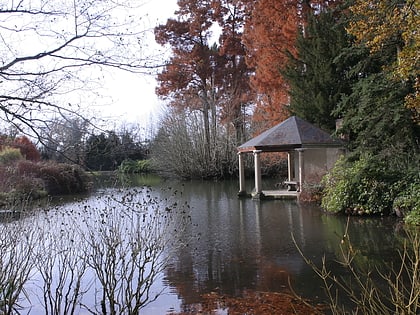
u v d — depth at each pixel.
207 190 22.72
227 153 31.73
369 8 10.46
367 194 11.81
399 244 7.81
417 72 9.41
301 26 23.64
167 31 28.86
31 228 6.55
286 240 8.72
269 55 25.08
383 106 11.30
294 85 22.39
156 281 6.00
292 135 16.92
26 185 17.55
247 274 6.32
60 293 4.30
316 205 14.42
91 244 6.70
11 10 4.02
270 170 31.42
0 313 3.92
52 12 4.12
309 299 5.18
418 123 10.52
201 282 5.96
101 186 9.66
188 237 8.82
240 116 33.06
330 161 18.34
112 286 4.57
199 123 32.69
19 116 3.91
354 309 4.71
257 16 25.58
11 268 4.26
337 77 21.06
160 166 32.53
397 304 2.67
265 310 4.89
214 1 32.50
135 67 4.38
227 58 35.34
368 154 12.28
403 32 9.50
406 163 11.91
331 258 7.06
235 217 12.27
